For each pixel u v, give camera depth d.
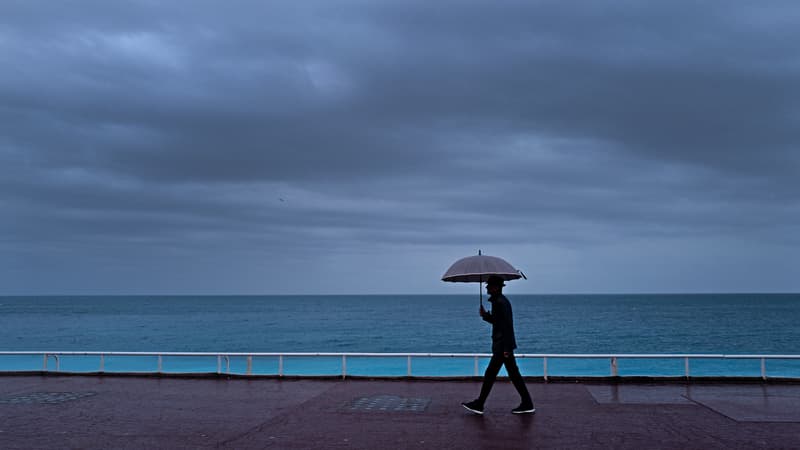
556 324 81.88
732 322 84.31
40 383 13.00
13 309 155.00
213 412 9.82
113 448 7.57
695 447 7.51
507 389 11.91
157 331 72.56
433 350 51.31
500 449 7.47
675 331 68.56
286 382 13.01
